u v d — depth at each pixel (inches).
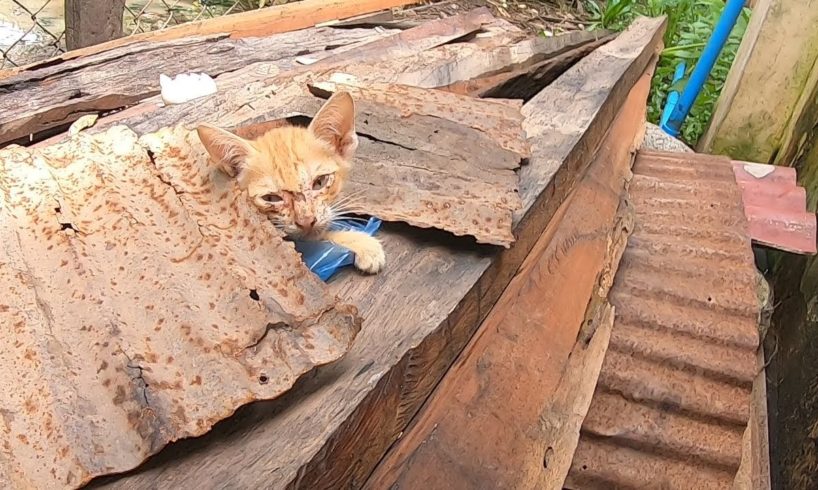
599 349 17.4
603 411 18.2
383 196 15.9
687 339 19.7
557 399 15.2
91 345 10.5
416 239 15.3
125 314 11.0
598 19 51.4
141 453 9.4
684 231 23.2
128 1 39.1
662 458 17.9
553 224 19.2
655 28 32.0
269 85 21.5
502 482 13.1
